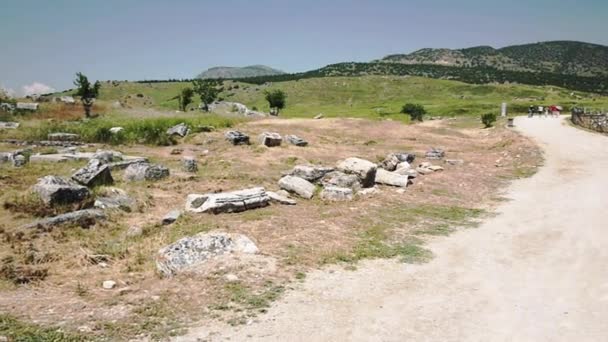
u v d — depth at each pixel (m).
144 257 10.26
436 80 174.88
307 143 31.41
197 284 8.80
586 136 37.16
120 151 26.78
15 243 10.82
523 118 59.12
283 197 15.73
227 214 13.74
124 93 148.62
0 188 15.80
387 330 7.41
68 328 6.98
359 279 9.54
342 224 13.38
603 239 12.41
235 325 7.37
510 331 7.44
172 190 16.84
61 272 9.40
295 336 7.11
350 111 90.06
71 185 14.21
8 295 8.17
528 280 9.64
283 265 9.96
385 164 23.06
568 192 18.80
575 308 8.27
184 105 71.75
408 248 11.64
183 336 6.95
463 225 14.05
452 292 9.01
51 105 52.97
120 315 7.50
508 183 21.08
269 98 72.44
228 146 28.95
